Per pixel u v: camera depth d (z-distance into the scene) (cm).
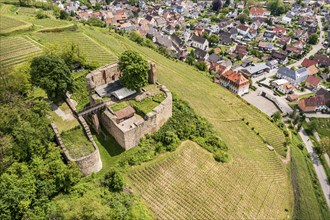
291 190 7706
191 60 15425
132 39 16012
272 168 8206
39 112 5853
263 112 12156
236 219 6069
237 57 17575
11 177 4841
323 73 15875
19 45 11969
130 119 6675
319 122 12294
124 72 7088
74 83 7094
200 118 8106
